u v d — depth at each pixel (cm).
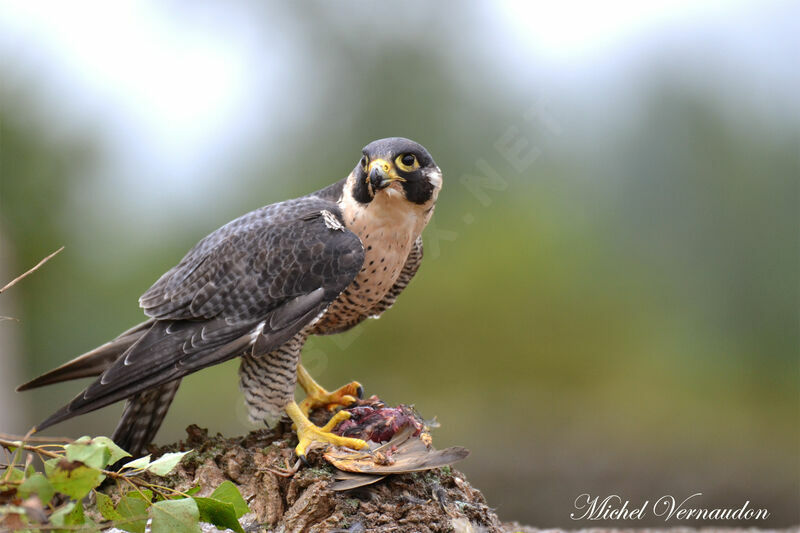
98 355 570
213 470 528
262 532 489
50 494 389
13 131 1406
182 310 550
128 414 555
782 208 1597
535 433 1341
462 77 1465
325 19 1533
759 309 1575
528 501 1242
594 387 1464
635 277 1551
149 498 459
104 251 1451
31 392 1402
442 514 485
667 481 1248
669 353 1530
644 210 1566
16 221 1407
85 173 1451
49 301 1425
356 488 488
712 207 1583
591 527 1146
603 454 1304
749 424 1411
